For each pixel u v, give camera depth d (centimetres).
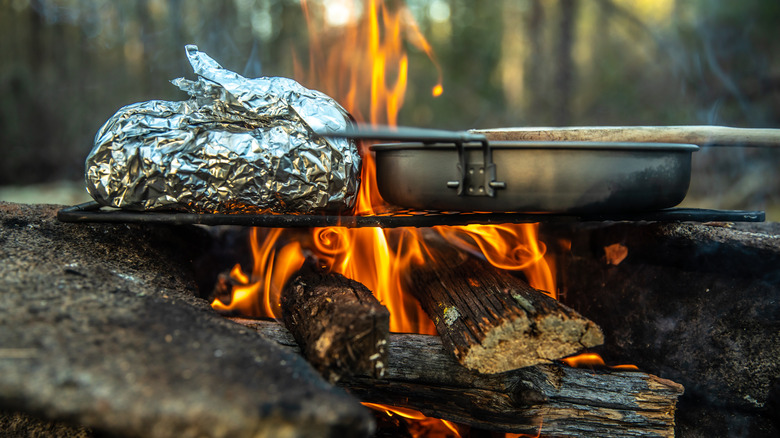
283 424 39
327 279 54
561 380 51
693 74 215
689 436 55
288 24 233
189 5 225
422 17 267
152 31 223
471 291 53
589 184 48
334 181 51
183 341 43
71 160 219
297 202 51
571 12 206
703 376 55
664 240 56
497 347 48
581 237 62
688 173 52
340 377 46
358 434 39
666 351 57
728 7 209
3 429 47
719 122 200
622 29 266
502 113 253
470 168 49
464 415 51
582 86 259
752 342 54
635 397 50
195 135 51
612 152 48
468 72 259
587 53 276
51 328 42
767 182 161
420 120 251
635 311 58
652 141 52
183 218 51
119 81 230
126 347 41
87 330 42
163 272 56
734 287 54
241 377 41
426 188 50
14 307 43
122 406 38
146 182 51
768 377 54
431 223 51
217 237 67
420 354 51
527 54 273
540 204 48
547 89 252
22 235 52
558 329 48
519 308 49
